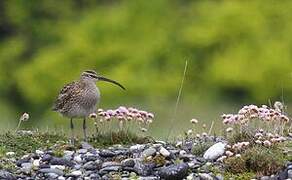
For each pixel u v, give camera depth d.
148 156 12.50
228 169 12.15
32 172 12.27
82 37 34.75
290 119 14.30
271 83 32.19
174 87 31.95
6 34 36.62
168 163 12.31
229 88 32.44
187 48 33.38
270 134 12.77
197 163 12.38
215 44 33.34
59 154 12.82
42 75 33.97
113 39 34.72
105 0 36.91
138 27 34.91
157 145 13.10
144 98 31.64
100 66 34.22
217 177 11.92
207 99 31.62
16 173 12.27
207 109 28.48
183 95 31.48
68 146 13.22
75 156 12.80
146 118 13.81
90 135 14.35
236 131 13.31
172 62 33.03
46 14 36.53
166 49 33.41
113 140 13.62
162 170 11.95
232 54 32.88
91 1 36.81
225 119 13.23
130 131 13.81
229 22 33.41
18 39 35.75
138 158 12.49
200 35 33.28
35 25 36.00
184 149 13.07
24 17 36.25
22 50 35.41
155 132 16.53
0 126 18.08
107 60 34.31
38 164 12.51
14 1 36.38
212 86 32.34
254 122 13.41
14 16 36.22
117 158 12.63
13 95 34.53
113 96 31.70
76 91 13.91
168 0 35.34
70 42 34.78
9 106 33.94
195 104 29.75
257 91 32.19
